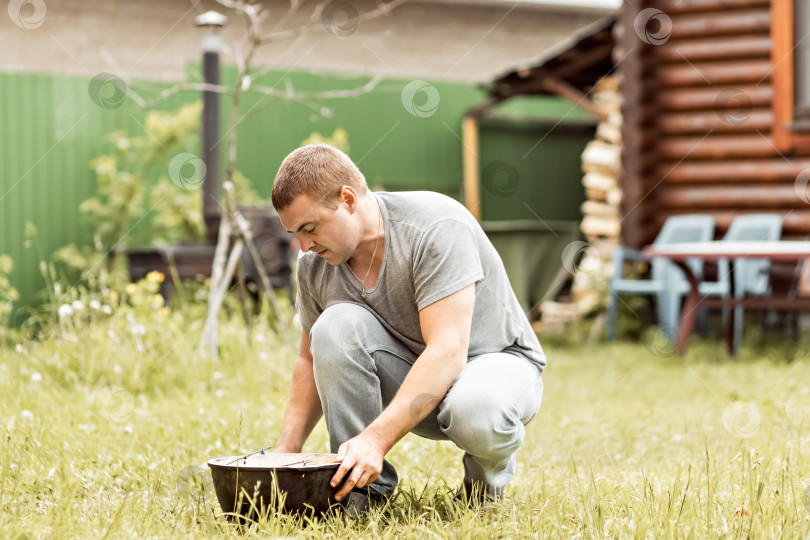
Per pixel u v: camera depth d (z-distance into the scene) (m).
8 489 2.09
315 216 1.92
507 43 10.29
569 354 6.13
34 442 2.46
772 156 6.66
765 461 2.34
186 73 8.12
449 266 1.97
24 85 7.70
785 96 6.59
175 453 2.56
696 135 6.82
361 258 2.07
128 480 2.24
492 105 8.86
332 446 2.06
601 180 7.81
